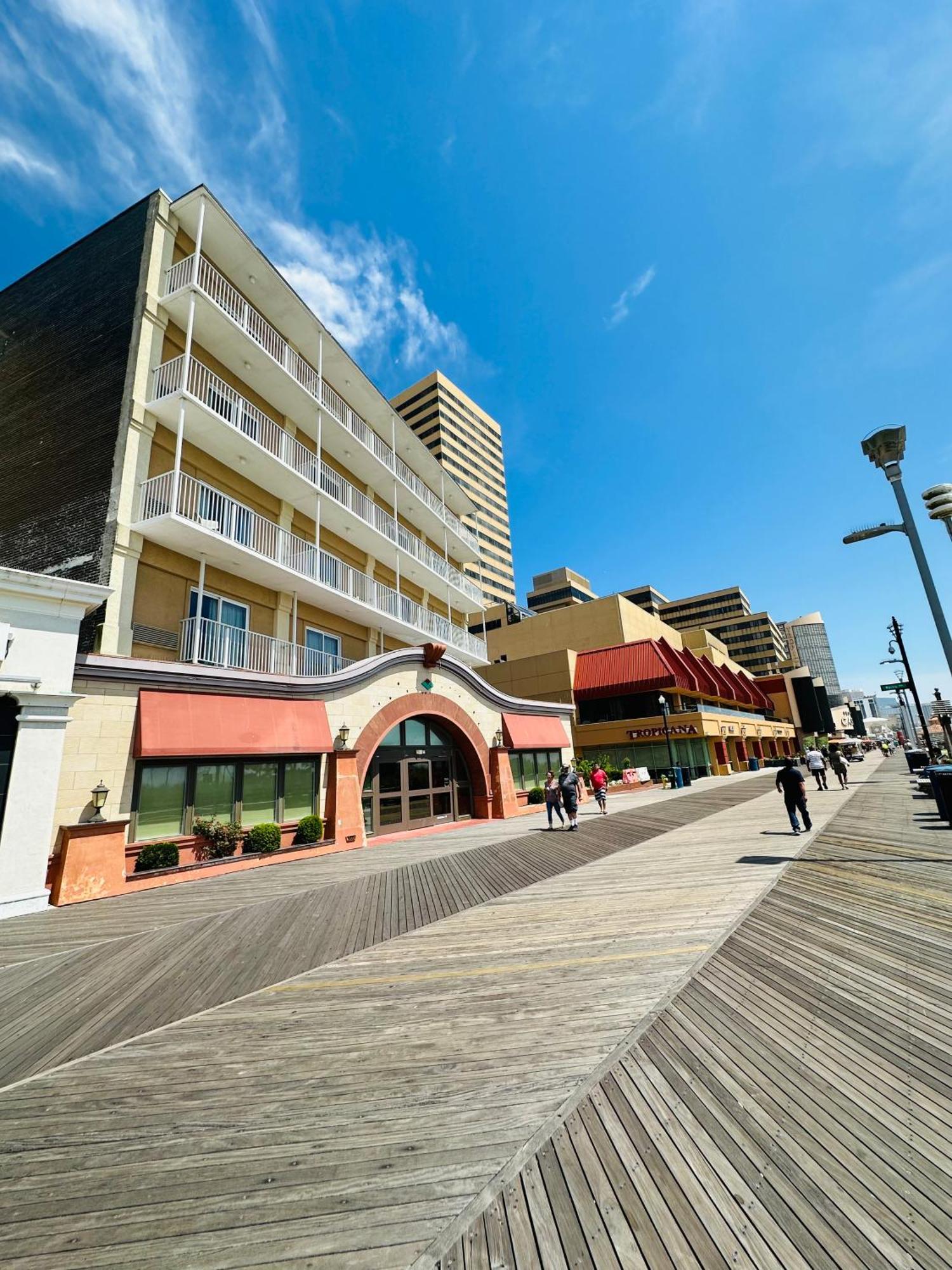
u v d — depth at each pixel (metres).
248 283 18.27
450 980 5.53
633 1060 3.79
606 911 7.46
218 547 14.46
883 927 6.12
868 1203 2.50
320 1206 2.68
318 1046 4.34
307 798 13.98
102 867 9.37
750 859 10.00
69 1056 4.39
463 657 29.02
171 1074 4.05
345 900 8.83
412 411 90.12
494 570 92.88
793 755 59.78
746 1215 2.47
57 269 17.89
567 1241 2.39
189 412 14.29
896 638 28.31
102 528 13.24
